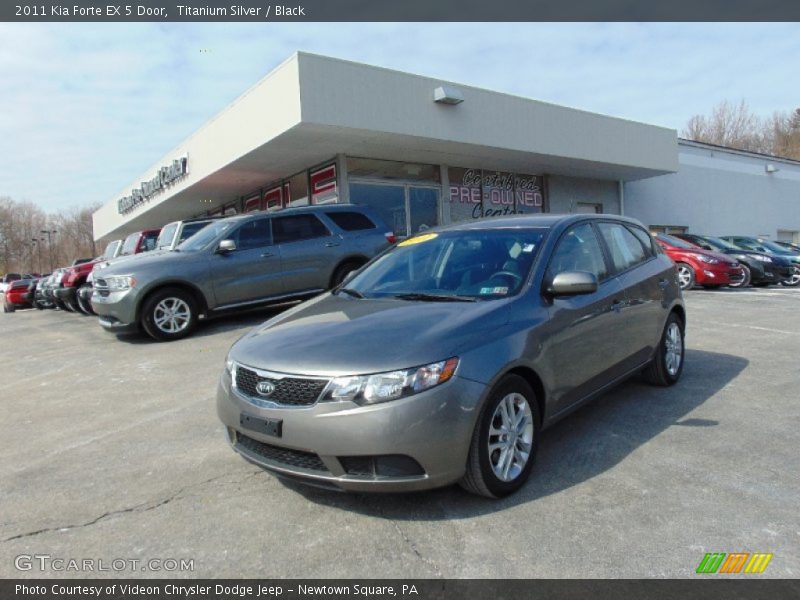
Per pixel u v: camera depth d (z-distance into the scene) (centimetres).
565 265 389
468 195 1709
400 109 1197
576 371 367
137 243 1280
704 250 1391
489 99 1360
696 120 6219
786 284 1597
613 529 275
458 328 303
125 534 290
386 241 1001
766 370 560
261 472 358
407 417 271
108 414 498
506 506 302
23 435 455
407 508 303
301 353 299
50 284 1623
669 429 405
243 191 1872
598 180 2080
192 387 567
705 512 288
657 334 482
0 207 9356
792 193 3022
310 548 270
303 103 1066
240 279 865
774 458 351
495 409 300
